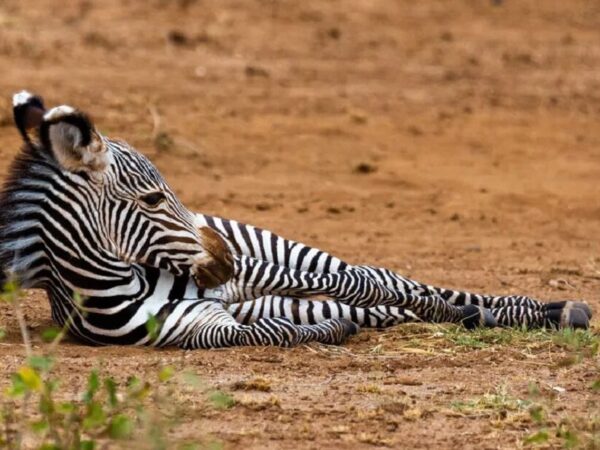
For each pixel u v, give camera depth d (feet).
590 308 59.47
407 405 41.83
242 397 41.98
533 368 47.26
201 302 48.16
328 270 51.85
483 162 99.30
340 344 49.57
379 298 51.31
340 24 141.69
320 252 52.06
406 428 39.91
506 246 77.66
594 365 47.75
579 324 52.85
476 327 52.06
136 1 139.85
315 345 48.49
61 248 46.62
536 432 39.73
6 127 91.76
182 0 141.08
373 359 47.57
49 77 108.47
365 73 124.47
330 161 96.12
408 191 90.27
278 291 50.39
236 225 51.55
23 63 112.47
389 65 128.06
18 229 46.78
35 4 135.23
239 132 100.17
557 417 41.22
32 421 37.88
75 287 46.88
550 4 160.25
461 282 66.18
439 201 88.17
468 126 108.99
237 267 49.75
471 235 80.43
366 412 40.96
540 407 40.81
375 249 75.10
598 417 40.45
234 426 39.37
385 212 84.74
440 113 111.75
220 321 47.98
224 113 104.58
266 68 122.11
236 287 49.83
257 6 143.54
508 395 43.45
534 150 103.65
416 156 99.45
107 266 46.91
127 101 103.60
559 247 78.13
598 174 97.76
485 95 120.37
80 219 46.47
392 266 70.28
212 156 94.07
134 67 116.16
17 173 46.98
